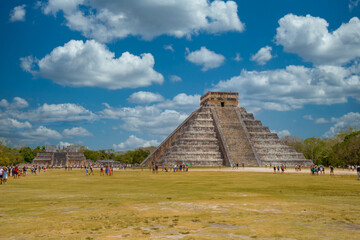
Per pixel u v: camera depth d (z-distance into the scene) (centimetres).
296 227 1301
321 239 1109
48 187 3294
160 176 5428
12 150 18788
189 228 1297
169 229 1283
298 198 2248
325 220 1440
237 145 11050
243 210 1719
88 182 4053
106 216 1562
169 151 11144
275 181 4025
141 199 2209
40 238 1157
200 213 1631
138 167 12938
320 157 13512
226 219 1475
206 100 13200
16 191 2836
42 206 1892
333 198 2250
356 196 2375
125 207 1838
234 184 3566
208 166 10462
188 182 3919
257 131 12069
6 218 1522
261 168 8906
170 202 2044
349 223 1377
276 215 1568
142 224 1380
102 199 2216
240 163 10419
